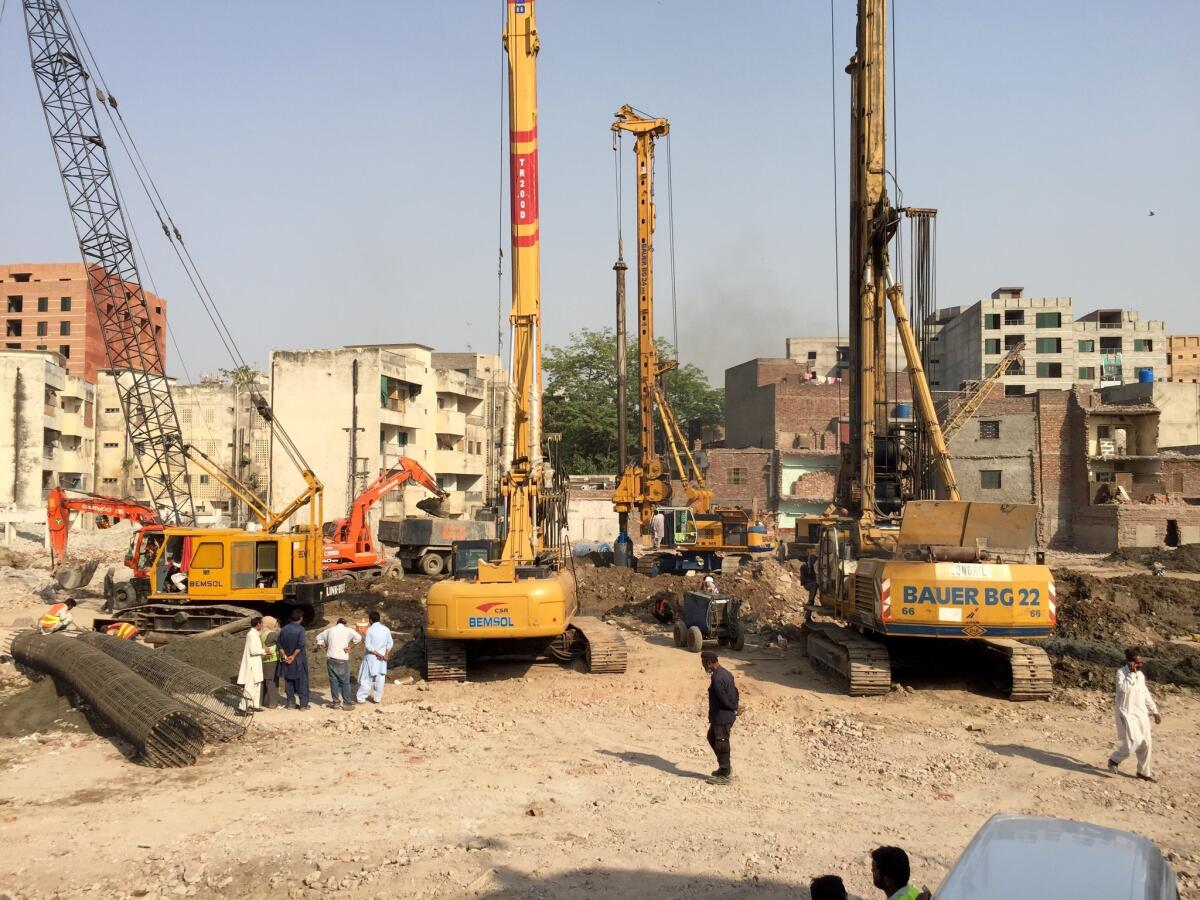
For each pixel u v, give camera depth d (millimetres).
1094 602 25047
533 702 16656
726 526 39781
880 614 16531
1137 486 59938
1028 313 85062
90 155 37031
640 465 40312
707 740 13266
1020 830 6344
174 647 18828
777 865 9148
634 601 31094
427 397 63375
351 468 55781
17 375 59875
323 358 57406
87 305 95938
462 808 10930
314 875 8898
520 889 8609
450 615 17750
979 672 18656
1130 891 5480
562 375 83312
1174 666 18906
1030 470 61281
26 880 8914
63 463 63438
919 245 20641
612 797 11344
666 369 40656
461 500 64000
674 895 8469
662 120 39812
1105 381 86062
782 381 68438
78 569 32750
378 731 14633
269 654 16453
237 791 11656
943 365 95750
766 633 24594
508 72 20016
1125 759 12766
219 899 8500
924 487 20734
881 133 21578
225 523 60719
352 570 35500
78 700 15789
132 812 10867
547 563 20703
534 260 19984
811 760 13086
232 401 66125
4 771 12602
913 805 11055
